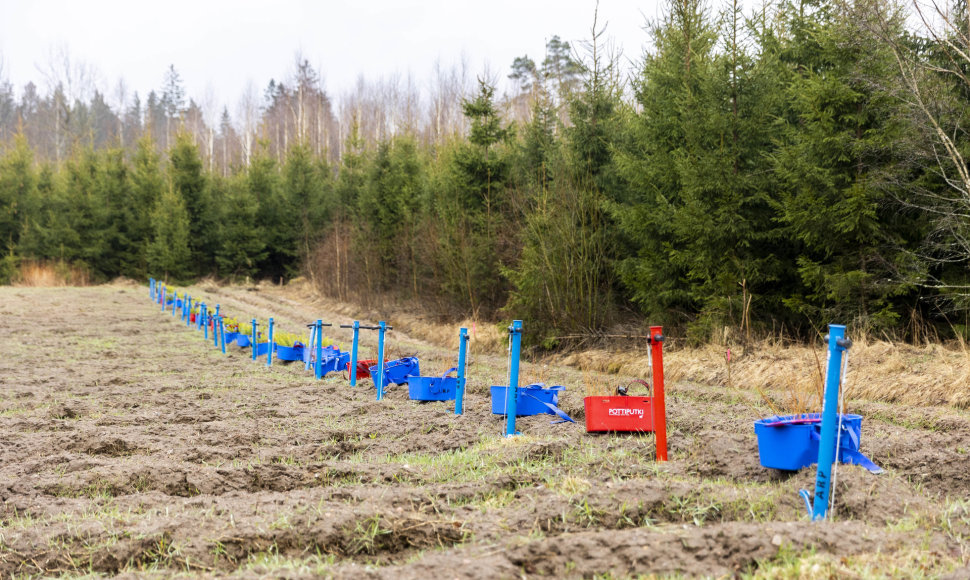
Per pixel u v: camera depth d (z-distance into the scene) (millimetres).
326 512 5016
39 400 11430
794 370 12141
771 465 5805
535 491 5559
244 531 4766
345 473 6605
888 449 6520
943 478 5809
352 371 12555
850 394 11078
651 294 16781
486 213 24297
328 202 46688
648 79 18141
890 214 14117
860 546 4117
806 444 5719
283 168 51531
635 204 17516
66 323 24859
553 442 7199
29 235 47688
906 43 14695
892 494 5043
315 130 74125
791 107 16453
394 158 34938
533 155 22969
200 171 50156
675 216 15516
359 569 4094
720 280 15039
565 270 18000
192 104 91812
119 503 5723
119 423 9430
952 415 9094
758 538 4160
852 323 13789
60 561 4641
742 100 15547
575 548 4238
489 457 6945
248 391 12117
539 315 18250
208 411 10211
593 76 19094
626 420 8055
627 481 5363
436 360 17094
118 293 40688
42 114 88188
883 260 13586
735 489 5336
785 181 14938
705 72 15570
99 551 4641
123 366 15453
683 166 15555
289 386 12695
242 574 4098
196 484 6340
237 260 47656
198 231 48969
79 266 47656
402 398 11164
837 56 14266
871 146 13430
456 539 4793
